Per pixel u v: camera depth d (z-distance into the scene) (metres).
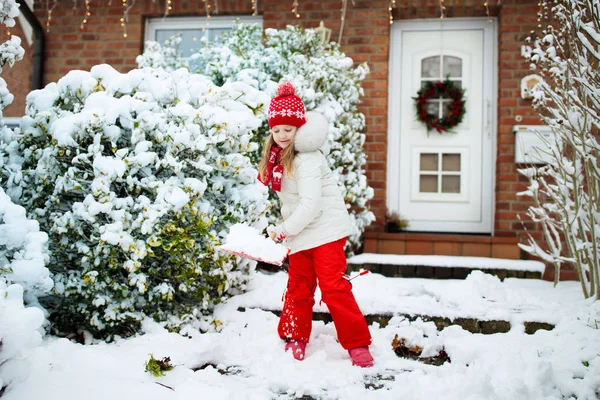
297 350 2.77
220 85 4.59
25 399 2.08
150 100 3.27
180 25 6.27
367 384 2.48
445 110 5.82
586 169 3.51
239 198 3.35
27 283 2.50
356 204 5.07
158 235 2.96
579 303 3.46
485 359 2.64
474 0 5.57
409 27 5.95
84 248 2.92
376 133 5.66
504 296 3.59
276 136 2.76
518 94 5.41
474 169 5.76
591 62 3.60
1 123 3.21
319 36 5.21
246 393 2.29
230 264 3.24
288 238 2.83
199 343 2.80
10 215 2.47
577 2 3.46
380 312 3.27
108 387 2.25
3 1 2.93
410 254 5.15
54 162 3.06
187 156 3.20
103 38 6.15
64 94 3.27
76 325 3.17
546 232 4.07
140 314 3.09
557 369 2.51
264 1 5.95
